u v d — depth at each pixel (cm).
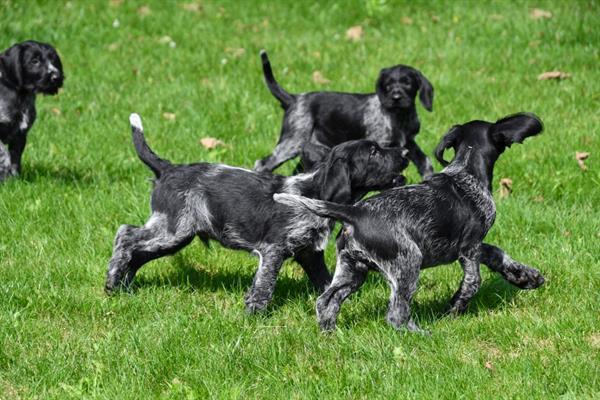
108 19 2384
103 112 1803
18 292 1083
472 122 1048
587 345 939
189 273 1164
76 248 1220
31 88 1465
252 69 2055
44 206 1330
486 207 1004
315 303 1030
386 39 2222
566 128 1653
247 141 1638
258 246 1052
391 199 958
